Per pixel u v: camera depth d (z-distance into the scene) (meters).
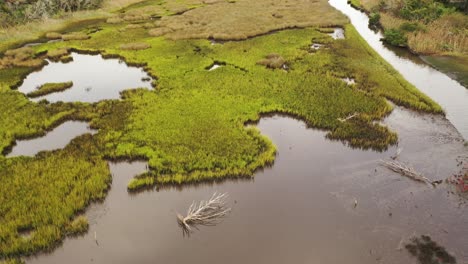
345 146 19.70
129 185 16.62
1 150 19.19
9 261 12.84
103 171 17.41
